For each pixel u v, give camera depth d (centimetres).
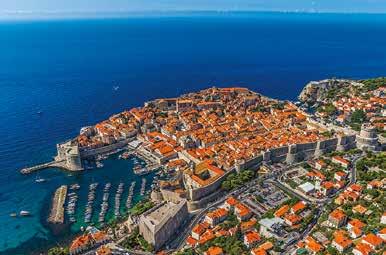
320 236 19088
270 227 19862
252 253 18125
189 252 18612
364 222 19688
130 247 19675
